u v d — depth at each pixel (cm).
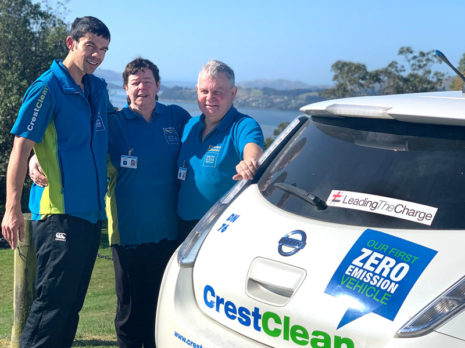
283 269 231
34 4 3609
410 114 237
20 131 349
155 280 420
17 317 446
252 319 237
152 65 413
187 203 396
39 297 370
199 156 394
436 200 223
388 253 216
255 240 250
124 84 416
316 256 227
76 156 366
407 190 230
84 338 562
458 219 216
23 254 442
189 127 409
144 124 412
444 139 234
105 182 387
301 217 248
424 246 213
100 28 368
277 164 292
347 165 252
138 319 423
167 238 415
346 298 213
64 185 361
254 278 238
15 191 350
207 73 384
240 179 306
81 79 381
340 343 210
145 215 407
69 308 370
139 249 411
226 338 241
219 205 293
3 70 3462
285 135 310
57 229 362
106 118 394
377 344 203
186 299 266
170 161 413
